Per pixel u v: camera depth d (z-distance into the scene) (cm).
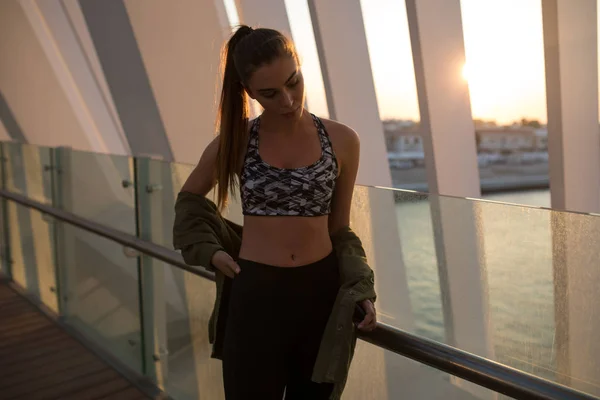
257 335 150
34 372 333
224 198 161
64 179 375
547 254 126
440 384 158
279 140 150
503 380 132
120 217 306
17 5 720
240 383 153
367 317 146
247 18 511
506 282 135
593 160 373
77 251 373
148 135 500
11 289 488
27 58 748
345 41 465
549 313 128
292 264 149
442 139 427
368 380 181
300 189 147
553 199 381
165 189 266
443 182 435
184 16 474
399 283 161
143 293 299
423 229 152
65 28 749
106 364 340
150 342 302
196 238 159
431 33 399
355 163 156
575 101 356
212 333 168
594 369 121
